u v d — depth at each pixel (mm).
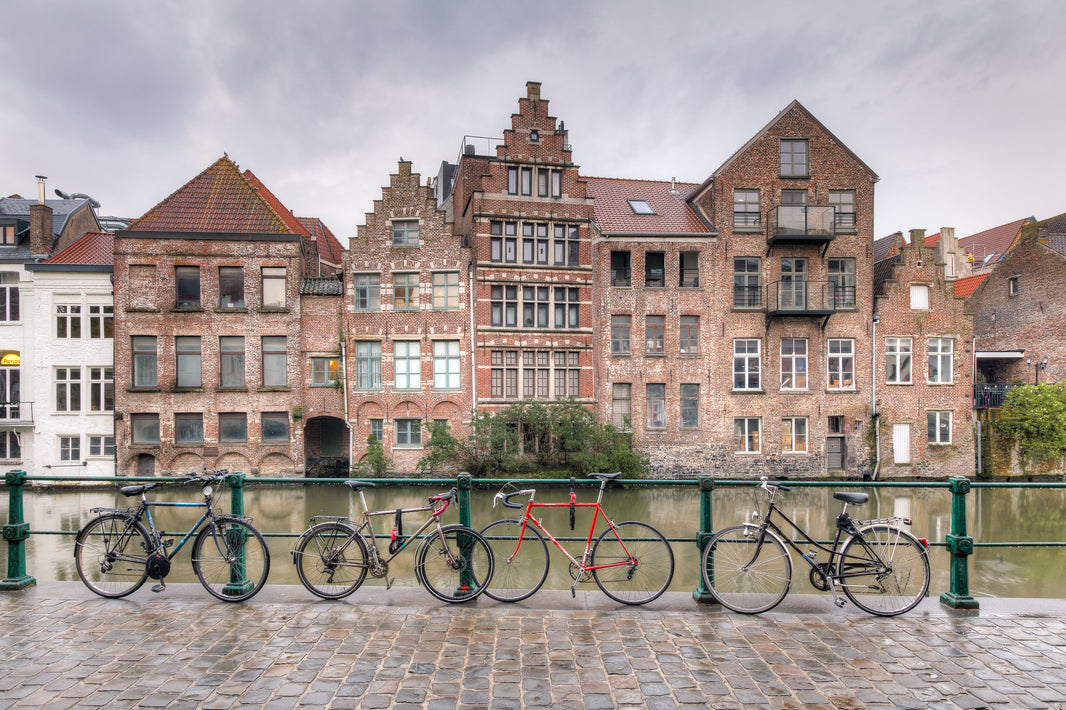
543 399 26109
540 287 26531
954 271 28703
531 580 6340
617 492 23188
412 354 26062
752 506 21266
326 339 25891
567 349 26406
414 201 26031
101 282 25906
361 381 25953
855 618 5742
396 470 25641
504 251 26266
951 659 4918
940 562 14844
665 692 4367
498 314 26203
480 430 24609
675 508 20984
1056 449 25781
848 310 26797
